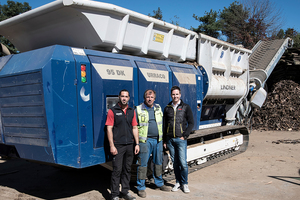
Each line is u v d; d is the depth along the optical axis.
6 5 16.81
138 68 4.49
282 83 15.83
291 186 4.84
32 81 3.47
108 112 3.75
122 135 3.84
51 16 4.30
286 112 13.59
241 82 7.93
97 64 3.82
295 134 11.30
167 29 5.43
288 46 13.80
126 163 4.00
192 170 5.85
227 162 6.82
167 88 5.08
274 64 12.64
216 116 7.64
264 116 13.71
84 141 3.59
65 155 3.40
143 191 4.23
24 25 4.83
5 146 4.25
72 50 3.66
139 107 4.22
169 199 4.15
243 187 4.81
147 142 4.25
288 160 6.97
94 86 3.72
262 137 10.70
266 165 6.48
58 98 3.35
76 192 4.53
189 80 5.69
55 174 5.78
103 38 4.24
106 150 3.89
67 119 3.42
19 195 4.32
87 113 3.63
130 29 4.64
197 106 5.93
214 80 6.64
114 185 3.84
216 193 4.46
